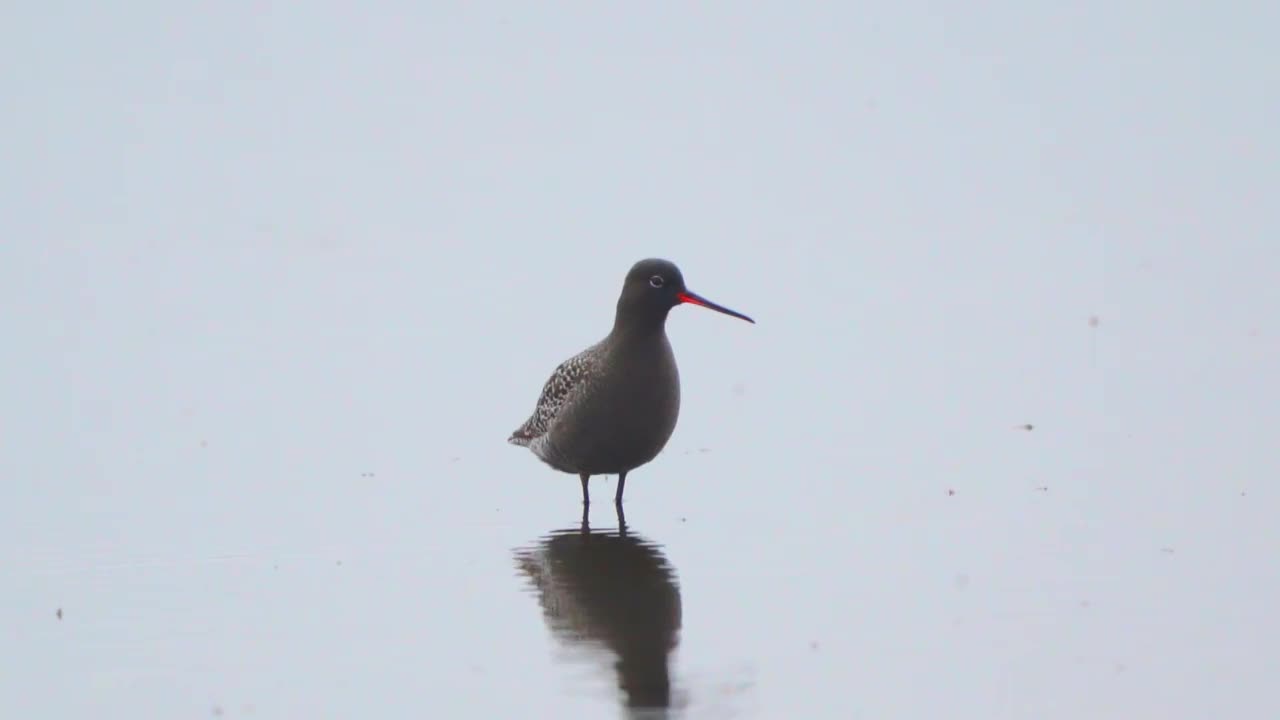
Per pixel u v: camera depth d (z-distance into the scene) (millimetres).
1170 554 15820
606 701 12844
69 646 14438
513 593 15625
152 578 16422
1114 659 13219
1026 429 21000
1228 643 13453
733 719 12391
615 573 16109
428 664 13773
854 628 14195
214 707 12977
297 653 14141
